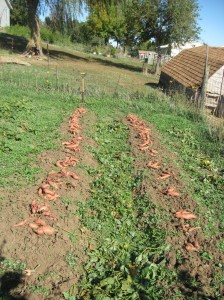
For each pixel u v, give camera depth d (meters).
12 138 10.30
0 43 35.97
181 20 35.22
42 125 11.96
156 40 38.19
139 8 36.09
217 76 18.72
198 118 15.36
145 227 6.93
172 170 9.54
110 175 8.95
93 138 11.67
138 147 11.06
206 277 5.71
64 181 8.11
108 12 32.84
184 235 6.70
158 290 5.43
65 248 6.07
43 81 19.00
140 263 5.94
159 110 16.25
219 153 11.69
